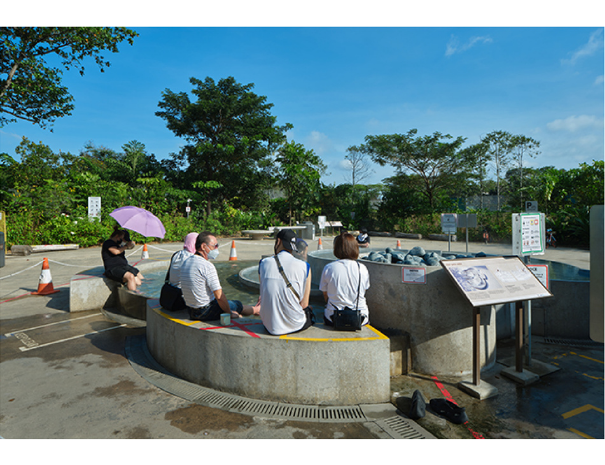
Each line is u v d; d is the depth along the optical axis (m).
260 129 33.25
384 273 3.89
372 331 3.24
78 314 5.88
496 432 2.70
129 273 5.82
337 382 3.01
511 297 3.35
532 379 3.52
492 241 22.33
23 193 17.70
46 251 14.36
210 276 3.44
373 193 43.09
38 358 4.05
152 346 4.06
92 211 17.52
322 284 3.42
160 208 23.08
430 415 2.91
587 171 21.48
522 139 30.62
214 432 2.62
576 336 4.91
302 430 2.66
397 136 31.83
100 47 15.23
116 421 2.77
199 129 31.69
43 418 2.81
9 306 6.38
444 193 34.09
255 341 3.07
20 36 14.45
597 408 3.06
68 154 28.78
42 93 15.47
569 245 18.03
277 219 31.53
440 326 3.62
